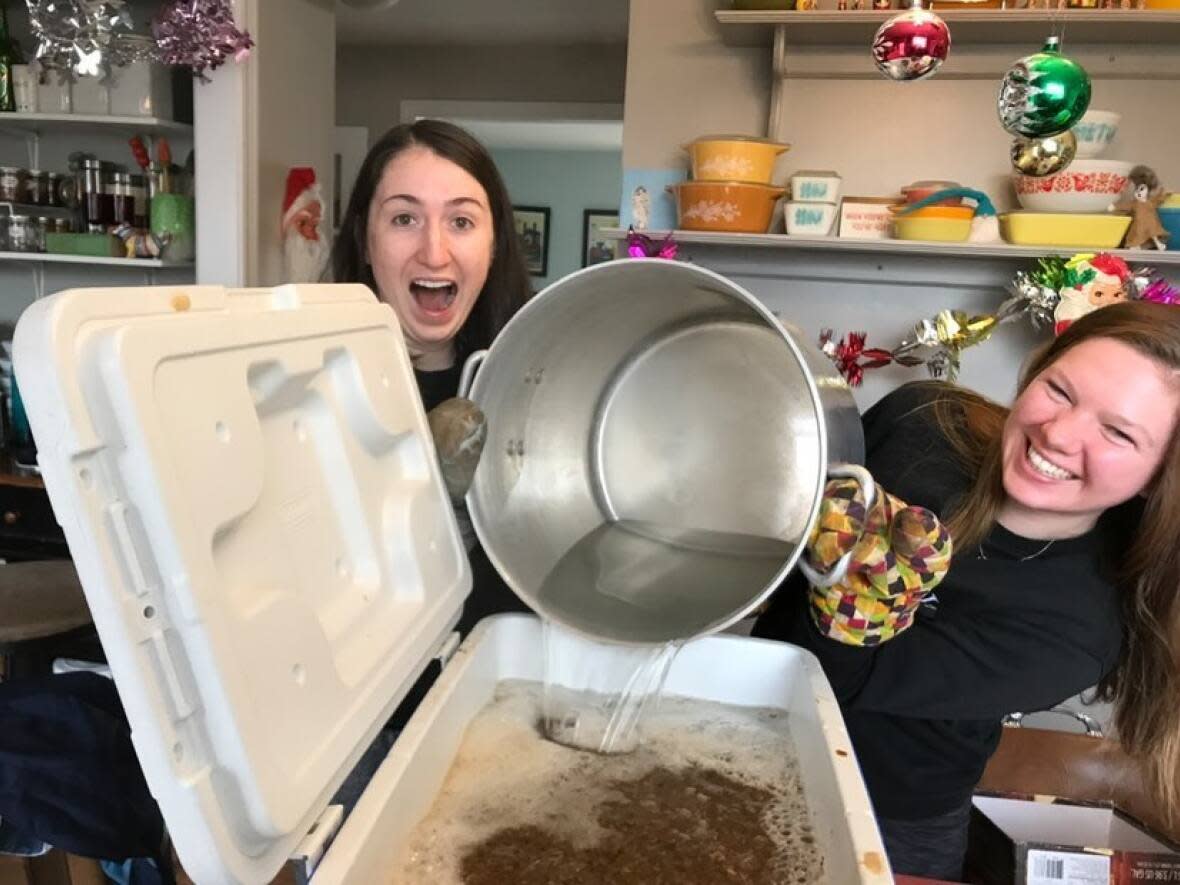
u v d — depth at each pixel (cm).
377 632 64
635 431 97
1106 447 78
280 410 58
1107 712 178
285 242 216
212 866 44
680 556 91
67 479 39
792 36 187
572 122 362
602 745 81
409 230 110
